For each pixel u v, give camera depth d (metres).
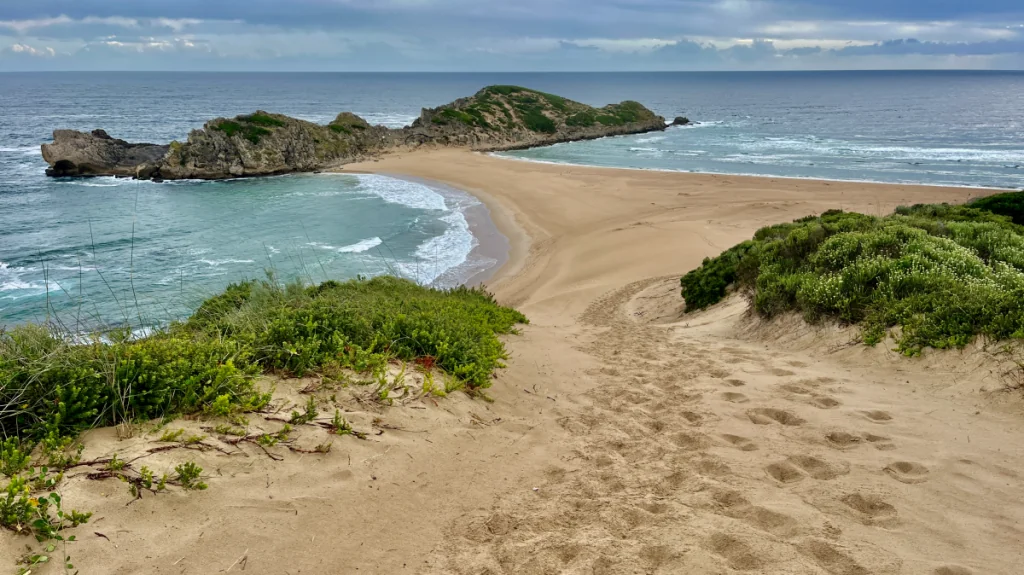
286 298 7.68
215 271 23.66
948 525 3.45
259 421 4.08
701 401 5.98
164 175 50.34
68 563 2.58
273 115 57.78
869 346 7.36
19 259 25.38
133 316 8.90
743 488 3.94
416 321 6.77
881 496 3.78
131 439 3.57
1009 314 6.39
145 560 2.70
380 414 4.66
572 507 3.73
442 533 3.37
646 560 3.11
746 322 10.38
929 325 6.99
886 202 35.94
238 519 3.10
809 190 40.47
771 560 3.07
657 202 38.12
